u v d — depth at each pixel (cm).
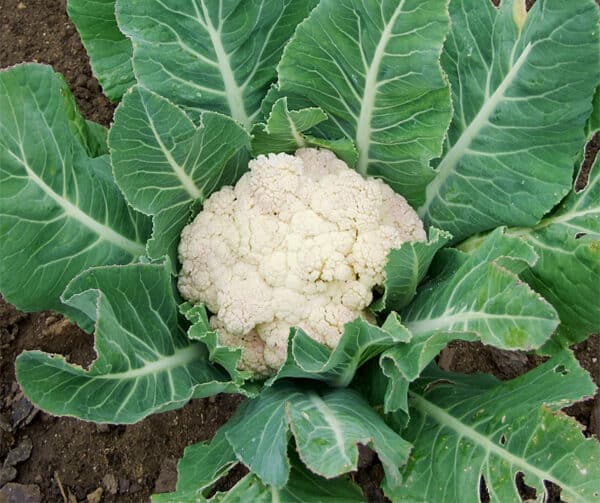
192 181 58
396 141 59
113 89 66
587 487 49
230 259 59
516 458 52
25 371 49
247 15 59
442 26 52
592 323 58
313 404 55
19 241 54
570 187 58
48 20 86
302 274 58
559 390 53
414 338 53
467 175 62
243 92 62
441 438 57
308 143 61
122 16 58
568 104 57
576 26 54
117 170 53
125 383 51
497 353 75
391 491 55
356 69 57
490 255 52
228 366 56
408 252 54
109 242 58
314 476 56
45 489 72
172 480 72
